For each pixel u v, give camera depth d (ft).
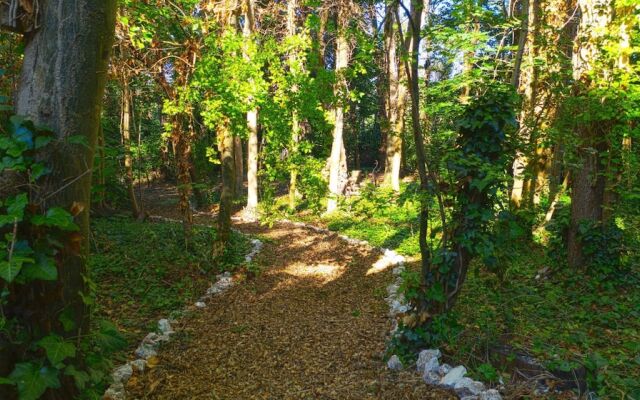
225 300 22.41
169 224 37.60
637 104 19.48
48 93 7.45
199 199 62.03
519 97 13.92
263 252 34.45
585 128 20.71
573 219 21.71
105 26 7.99
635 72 20.27
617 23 19.30
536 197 34.27
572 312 17.65
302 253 35.29
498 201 13.41
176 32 22.99
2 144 6.85
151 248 27.76
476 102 13.29
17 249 6.52
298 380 13.94
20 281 6.57
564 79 18.86
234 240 34.24
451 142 13.96
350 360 15.23
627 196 21.25
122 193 44.04
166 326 17.34
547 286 20.71
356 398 12.26
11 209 6.44
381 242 37.24
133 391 12.44
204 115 21.93
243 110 21.17
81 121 7.72
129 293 20.70
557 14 25.91
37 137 7.06
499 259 13.55
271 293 24.40
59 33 7.46
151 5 19.03
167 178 88.17
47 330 7.25
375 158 106.52
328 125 25.23
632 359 13.04
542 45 17.99
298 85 22.97
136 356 14.65
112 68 23.26
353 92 23.34
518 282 21.95
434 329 13.73
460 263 13.74
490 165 12.47
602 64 19.11
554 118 20.06
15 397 6.72
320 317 20.53
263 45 24.00
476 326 15.37
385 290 24.20
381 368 14.08
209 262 26.78
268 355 16.06
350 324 19.22
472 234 13.20
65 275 7.55
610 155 20.24
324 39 49.26
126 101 34.45
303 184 26.27
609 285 19.79
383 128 16.90
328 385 13.35
